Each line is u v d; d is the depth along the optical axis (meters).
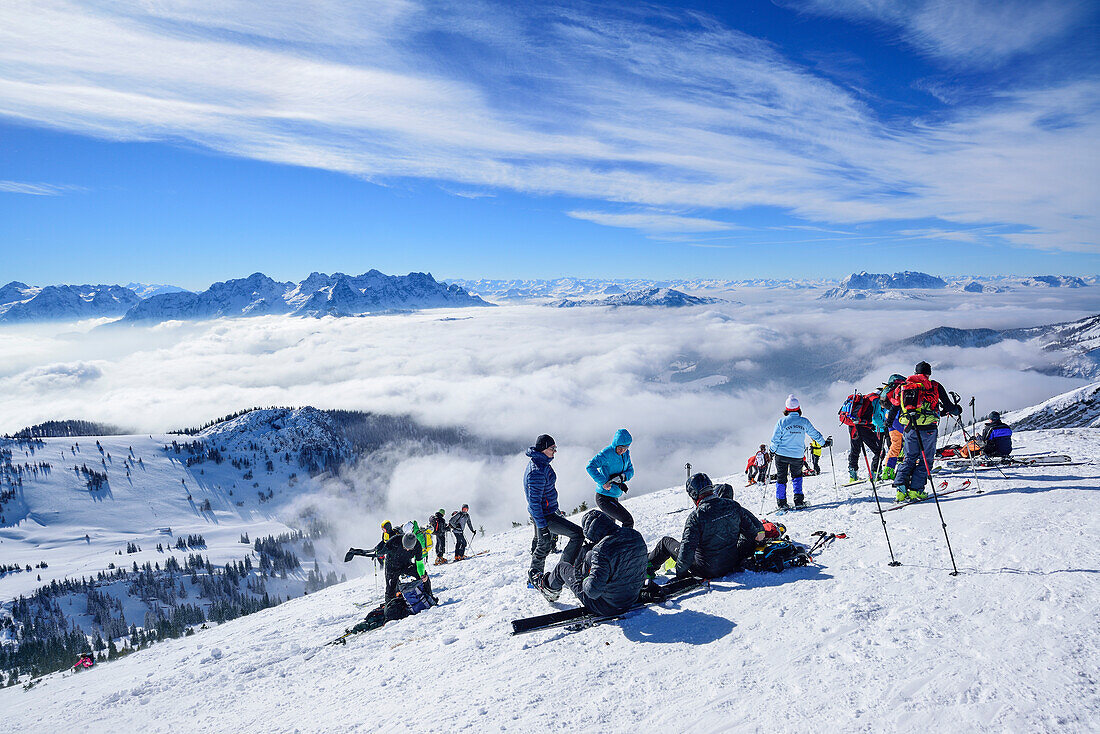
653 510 13.23
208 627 17.19
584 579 5.85
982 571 5.26
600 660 4.98
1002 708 3.33
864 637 4.45
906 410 8.18
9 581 188.12
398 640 7.61
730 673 4.31
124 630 134.75
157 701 8.05
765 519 8.89
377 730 4.67
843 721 3.47
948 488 8.49
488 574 10.47
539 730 4.00
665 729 3.75
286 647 9.48
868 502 8.58
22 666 77.25
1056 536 5.76
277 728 5.48
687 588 6.17
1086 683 3.40
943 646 4.12
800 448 9.16
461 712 4.54
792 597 5.42
